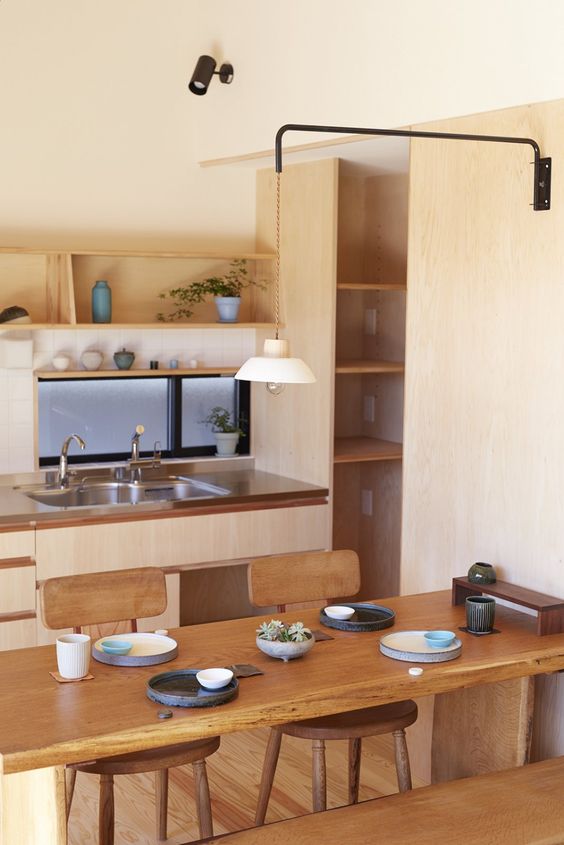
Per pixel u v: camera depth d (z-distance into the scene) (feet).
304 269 17.80
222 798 13.20
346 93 14.71
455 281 13.15
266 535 17.13
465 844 9.23
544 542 12.13
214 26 17.53
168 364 18.61
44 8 17.12
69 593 11.63
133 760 10.22
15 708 9.36
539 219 11.94
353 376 19.77
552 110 11.68
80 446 17.60
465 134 12.16
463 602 12.69
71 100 17.47
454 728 12.72
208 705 9.38
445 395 13.41
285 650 10.49
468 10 12.60
